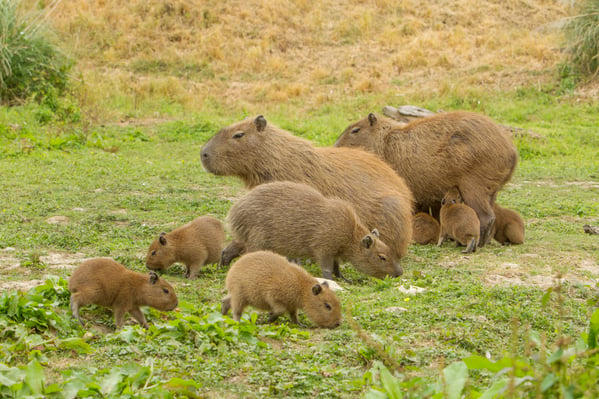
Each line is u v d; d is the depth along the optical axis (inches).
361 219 462.3
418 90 1250.0
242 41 1472.7
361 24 1525.6
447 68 1353.3
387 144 542.3
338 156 482.6
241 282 318.3
